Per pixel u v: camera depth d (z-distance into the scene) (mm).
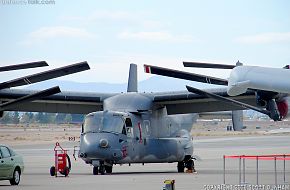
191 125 85500
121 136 72938
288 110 53438
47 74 60406
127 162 74375
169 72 69625
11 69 61031
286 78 37250
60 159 71562
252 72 38219
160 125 79750
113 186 58031
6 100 79375
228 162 105188
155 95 79125
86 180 65250
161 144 77938
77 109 84938
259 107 56000
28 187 57781
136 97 78500
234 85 38219
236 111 87750
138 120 76125
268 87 37531
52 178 68562
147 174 75250
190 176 70938
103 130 72688
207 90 76500
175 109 81250
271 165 95438
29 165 98562
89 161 72812
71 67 59500
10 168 59781
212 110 80438
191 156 81625
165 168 91125
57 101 81875
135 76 86812
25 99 65438
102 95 80812
